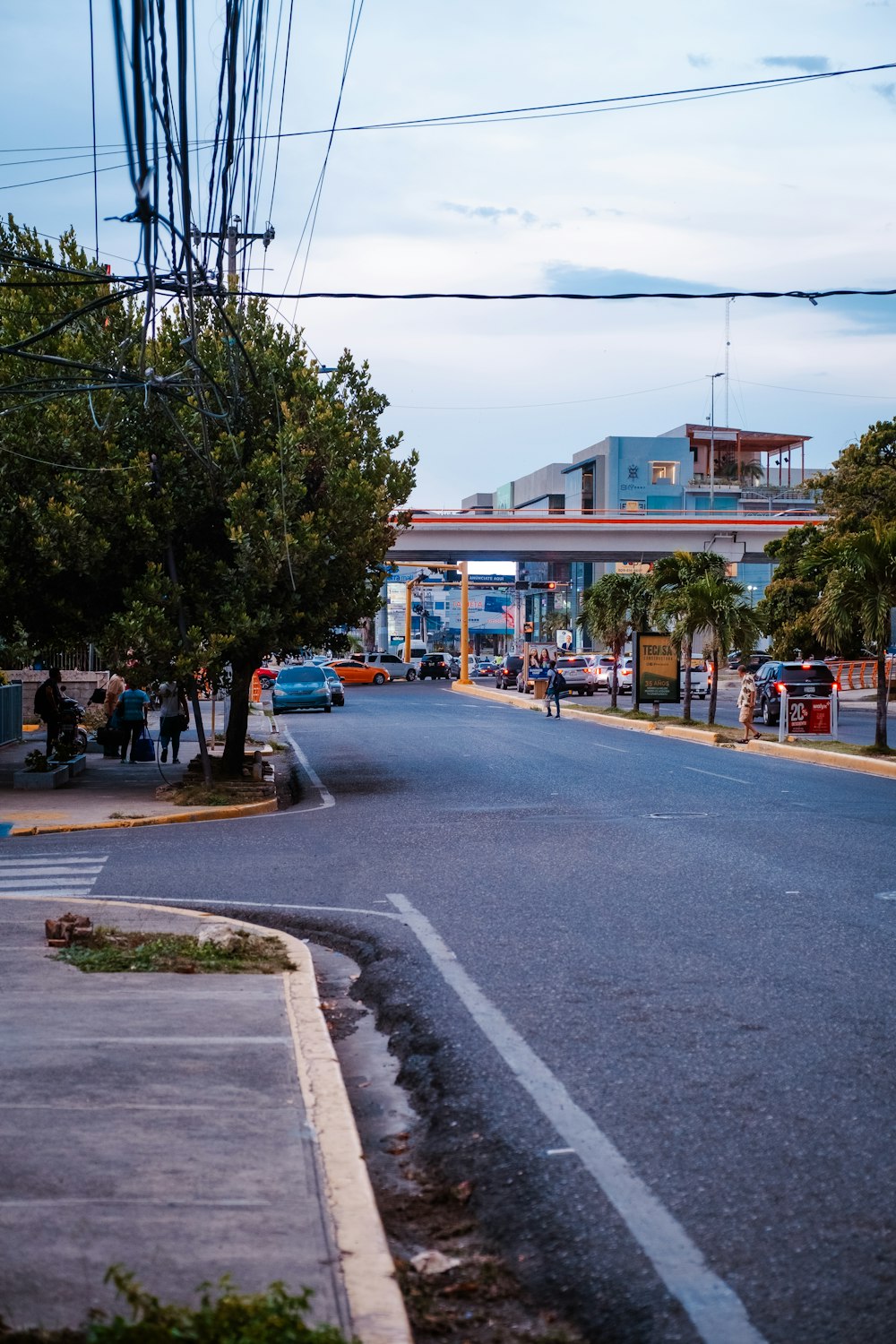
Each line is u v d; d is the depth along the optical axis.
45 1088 6.02
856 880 12.40
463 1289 4.41
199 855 14.84
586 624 47.41
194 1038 6.96
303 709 47.66
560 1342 4.05
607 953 9.27
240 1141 5.31
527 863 13.74
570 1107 6.00
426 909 11.20
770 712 39.47
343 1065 7.17
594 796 20.55
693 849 14.63
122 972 8.59
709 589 35.88
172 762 27.84
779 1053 6.79
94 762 28.19
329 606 22.48
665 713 46.75
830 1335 3.93
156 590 20.39
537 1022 7.49
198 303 16.97
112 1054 6.62
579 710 46.69
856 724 39.22
